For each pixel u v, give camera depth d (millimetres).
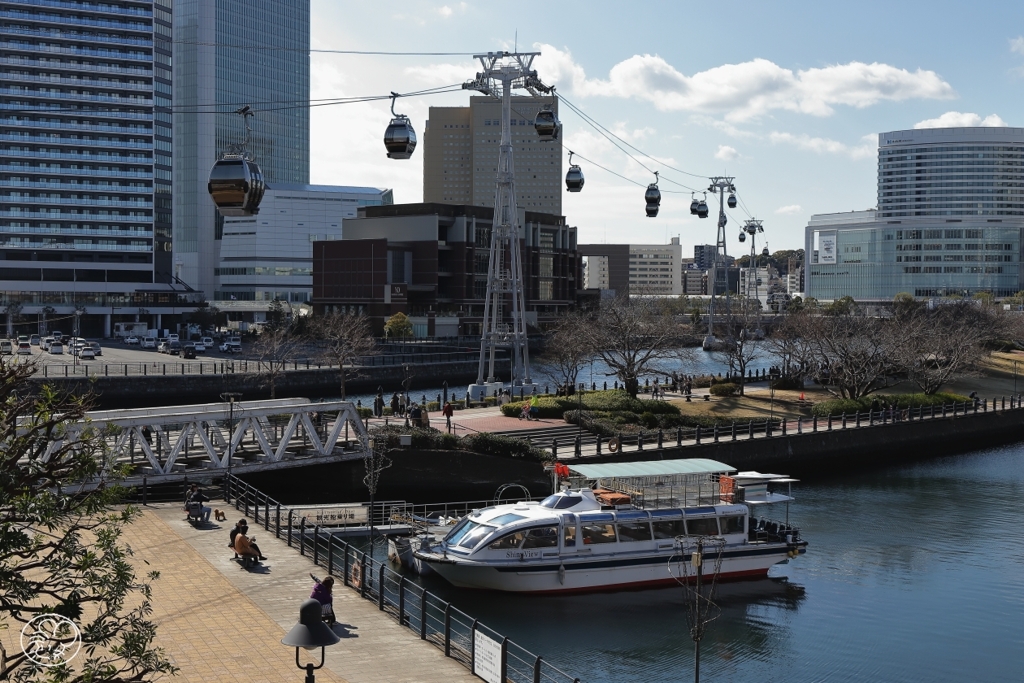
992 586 50500
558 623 43656
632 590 48438
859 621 45188
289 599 36469
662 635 42594
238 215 35875
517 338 95250
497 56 90375
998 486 77875
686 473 51500
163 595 36375
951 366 112812
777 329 162625
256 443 66562
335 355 129750
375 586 44688
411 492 65562
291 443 66688
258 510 51938
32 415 21797
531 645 40750
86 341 178875
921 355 118812
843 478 81562
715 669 39000
